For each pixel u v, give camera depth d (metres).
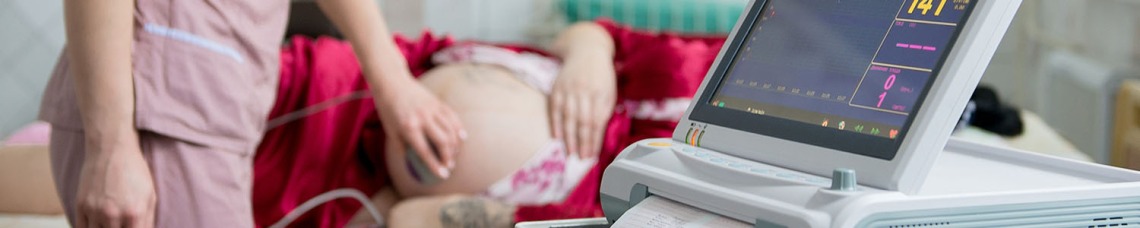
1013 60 2.89
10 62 2.85
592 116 2.15
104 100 1.31
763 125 0.88
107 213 1.30
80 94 1.32
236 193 1.46
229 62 1.42
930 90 0.77
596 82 2.18
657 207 0.87
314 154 2.14
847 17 0.89
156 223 1.39
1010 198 0.78
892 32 0.84
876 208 0.74
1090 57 2.70
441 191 2.09
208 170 1.42
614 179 0.93
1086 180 0.89
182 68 1.37
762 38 0.95
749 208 0.79
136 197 1.32
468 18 3.25
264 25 1.49
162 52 1.36
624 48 2.40
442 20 3.25
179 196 1.39
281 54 2.21
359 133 2.20
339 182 2.17
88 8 1.30
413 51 2.34
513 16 3.26
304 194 2.12
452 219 1.94
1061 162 0.93
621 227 0.86
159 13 1.37
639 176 0.90
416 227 1.95
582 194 2.15
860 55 0.85
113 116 1.31
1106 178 0.89
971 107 2.23
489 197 2.09
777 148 0.86
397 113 1.94
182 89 1.37
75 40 1.31
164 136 1.38
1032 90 2.87
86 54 1.30
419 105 1.96
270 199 2.12
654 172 0.89
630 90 2.29
